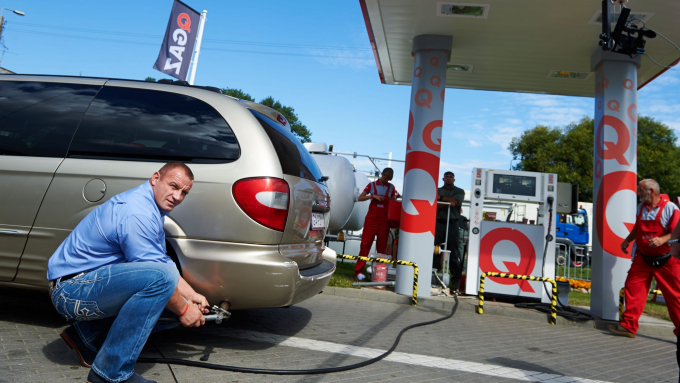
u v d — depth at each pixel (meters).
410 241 7.01
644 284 5.57
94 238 2.47
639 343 5.27
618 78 6.51
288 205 3.26
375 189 8.30
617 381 3.46
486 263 7.29
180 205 3.15
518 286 7.10
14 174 3.40
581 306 7.58
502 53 7.61
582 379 3.43
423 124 7.07
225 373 2.83
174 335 3.61
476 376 3.25
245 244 3.08
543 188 7.23
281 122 3.91
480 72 8.59
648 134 36.41
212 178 3.16
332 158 11.66
